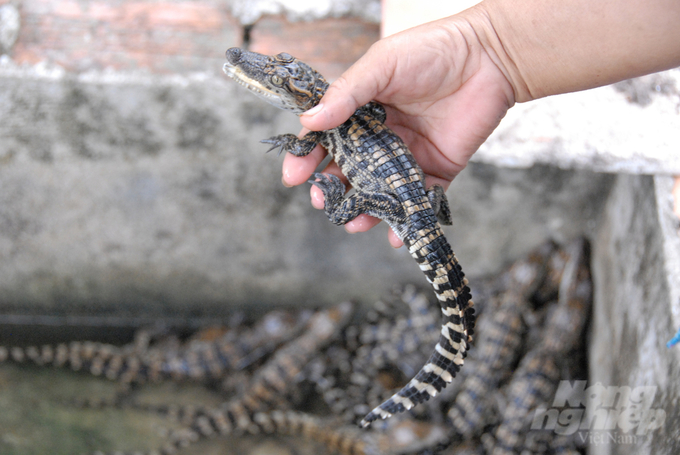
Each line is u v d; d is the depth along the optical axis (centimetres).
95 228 87
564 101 73
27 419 81
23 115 80
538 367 81
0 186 84
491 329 85
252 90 62
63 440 79
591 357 82
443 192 63
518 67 59
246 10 85
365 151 61
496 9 58
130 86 79
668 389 62
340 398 86
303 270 91
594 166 70
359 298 93
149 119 81
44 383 85
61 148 83
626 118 71
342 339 91
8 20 82
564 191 84
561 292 86
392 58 58
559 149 71
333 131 62
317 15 86
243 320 94
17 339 93
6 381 84
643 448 64
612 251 79
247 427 82
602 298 81
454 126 62
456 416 80
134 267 90
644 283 70
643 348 68
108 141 82
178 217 87
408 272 90
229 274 91
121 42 83
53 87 79
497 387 84
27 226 87
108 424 82
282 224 88
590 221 86
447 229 88
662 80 72
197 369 87
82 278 91
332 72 83
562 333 83
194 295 93
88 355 86
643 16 55
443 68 59
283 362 86
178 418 83
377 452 79
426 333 87
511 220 87
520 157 71
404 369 88
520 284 86
